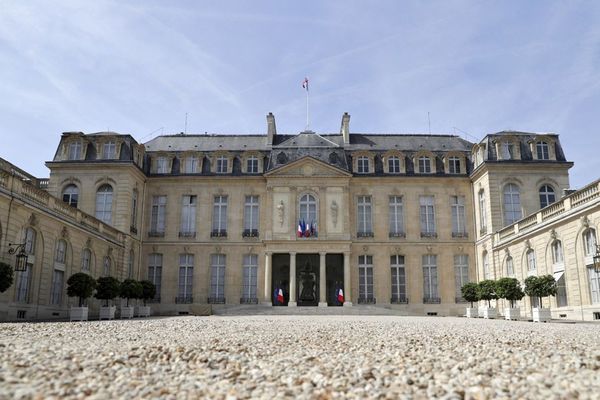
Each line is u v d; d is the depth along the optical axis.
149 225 48.53
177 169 49.34
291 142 50.97
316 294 48.78
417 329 21.17
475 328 21.73
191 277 47.84
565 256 31.17
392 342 14.92
